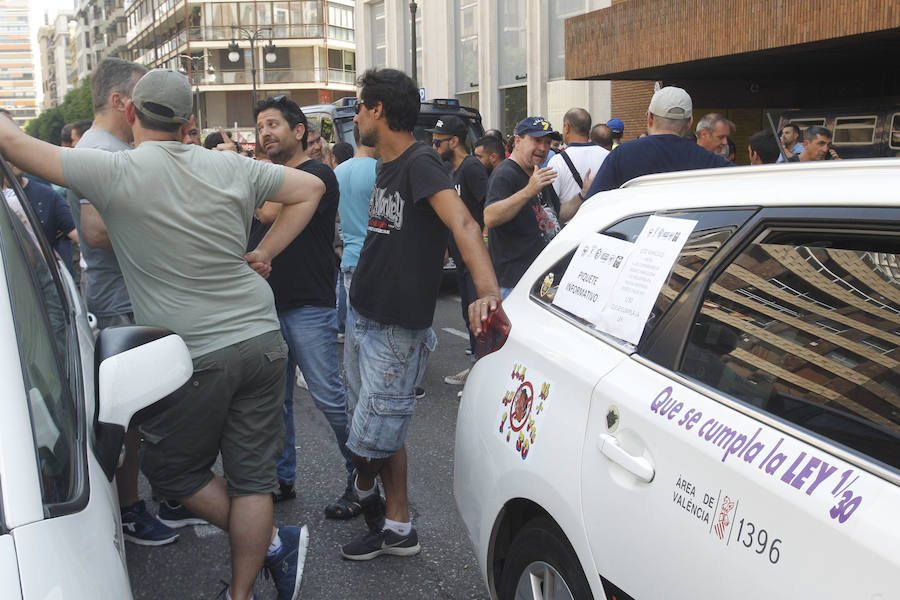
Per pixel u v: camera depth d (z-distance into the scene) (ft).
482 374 9.17
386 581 11.26
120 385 6.15
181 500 9.27
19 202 8.16
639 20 38.01
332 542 12.42
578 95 62.18
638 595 6.03
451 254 22.47
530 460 7.68
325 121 43.32
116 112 12.53
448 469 15.40
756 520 5.13
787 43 30.86
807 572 4.72
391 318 10.61
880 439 4.87
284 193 9.84
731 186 6.88
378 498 12.04
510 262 16.47
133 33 277.03
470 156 21.33
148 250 8.72
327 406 12.98
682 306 6.67
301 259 12.59
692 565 5.51
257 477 9.41
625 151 14.53
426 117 42.50
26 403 5.08
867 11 27.73
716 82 43.16
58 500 4.88
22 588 4.09
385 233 10.58
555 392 7.58
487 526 8.55
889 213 5.38
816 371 5.44
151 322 8.87
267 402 9.41
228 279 9.04
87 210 11.35
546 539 7.53
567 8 64.34
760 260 6.19
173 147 8.87
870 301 5.36
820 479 4.91
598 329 7.57
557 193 19.77
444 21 79.77
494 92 73.56
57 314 7.53
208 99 206.08
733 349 6.07
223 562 12.00
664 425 6.10
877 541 4.43
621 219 8.02
